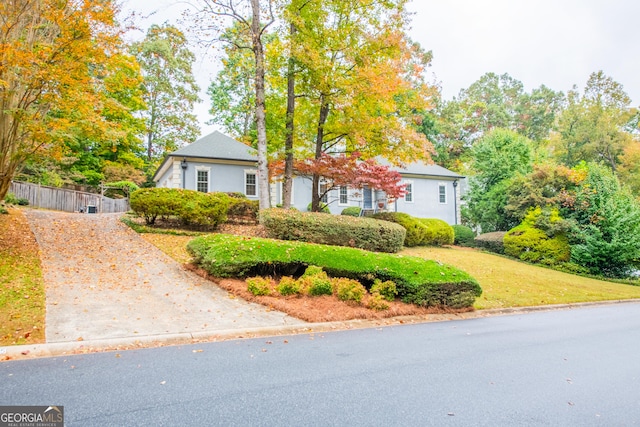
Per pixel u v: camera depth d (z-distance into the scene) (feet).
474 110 153.38
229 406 10.85
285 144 52.16
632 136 126.00
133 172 96.53
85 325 19.43
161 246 40.11
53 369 13.98
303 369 14.62
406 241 59.88
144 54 100.37
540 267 59.72
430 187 88.84
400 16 45.42
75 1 29.37
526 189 70.90
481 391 13.01
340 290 27.30
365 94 44.88
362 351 17.76
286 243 32.17
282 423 9.80
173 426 9.45
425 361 16.43
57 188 75.36
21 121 31.96
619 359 17.93
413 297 29.27
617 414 11.41
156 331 19.39
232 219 55.26
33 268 28.96
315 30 45.55
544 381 14.38
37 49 30.37
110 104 34.47
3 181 34.37
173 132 111.14
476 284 30.94
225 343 18.69
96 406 10.64
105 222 51.26
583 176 64.59
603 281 55.47
